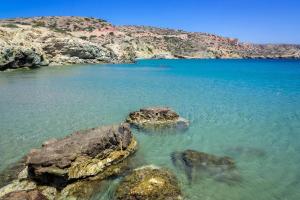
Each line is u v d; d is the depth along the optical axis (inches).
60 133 664.4
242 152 556.1
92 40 4869.6
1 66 1978.3
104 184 424.5
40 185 410.9
